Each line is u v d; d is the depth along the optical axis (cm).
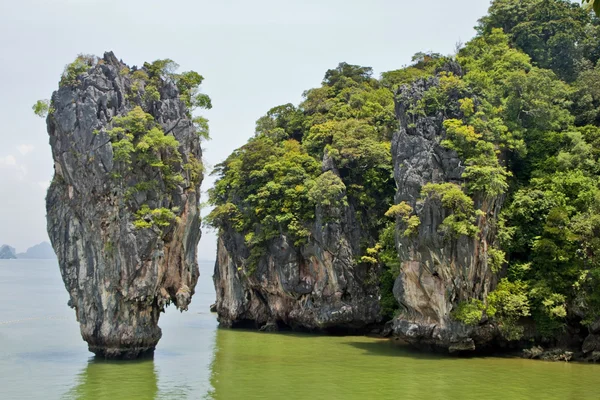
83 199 5125
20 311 10131
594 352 5259
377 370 4944
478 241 5456
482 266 5478
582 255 5550
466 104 5900
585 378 4597
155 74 5825
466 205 5350
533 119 6662
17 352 5703
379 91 8956
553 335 5534
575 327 5559
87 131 5069
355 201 7469
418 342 5769
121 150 4984
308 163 7906
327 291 7288
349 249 7244
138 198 5106
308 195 7269
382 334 7206
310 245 7406
